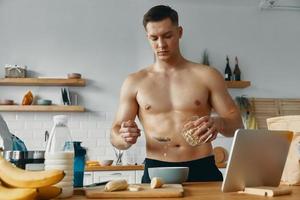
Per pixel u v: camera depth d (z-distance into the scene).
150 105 1.97
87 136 4.37
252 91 4.59
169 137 1.91
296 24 4.75
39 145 4.27
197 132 1.46
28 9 4.46
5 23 4.41
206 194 1.10
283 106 4.57
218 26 4.64
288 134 1.25
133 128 1.57
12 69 4.26
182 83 1.99
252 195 1.08
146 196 1.01
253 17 4.71
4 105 4.14
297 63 4.69
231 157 1.11
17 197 0.82
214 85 1.99
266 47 4.68
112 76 4.49
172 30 1.89
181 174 1.42
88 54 4.49
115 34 4.55
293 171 1.46
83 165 1.34
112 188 1.06
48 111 4.30
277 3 4.67
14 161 1.14
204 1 4.60
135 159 4.29
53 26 4.48
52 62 4.43
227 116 1.95
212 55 4.59
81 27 4.52
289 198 1.03
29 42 4.42
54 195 0.93
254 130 1.15
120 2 4.59
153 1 4.60
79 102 4.41
